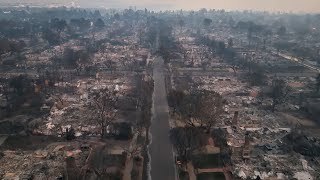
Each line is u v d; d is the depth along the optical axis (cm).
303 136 15088
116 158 13200
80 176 11800
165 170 12569
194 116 16388
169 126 16338
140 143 14562
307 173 12350
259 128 16112
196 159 13262
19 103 18825
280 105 19312
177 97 17900
